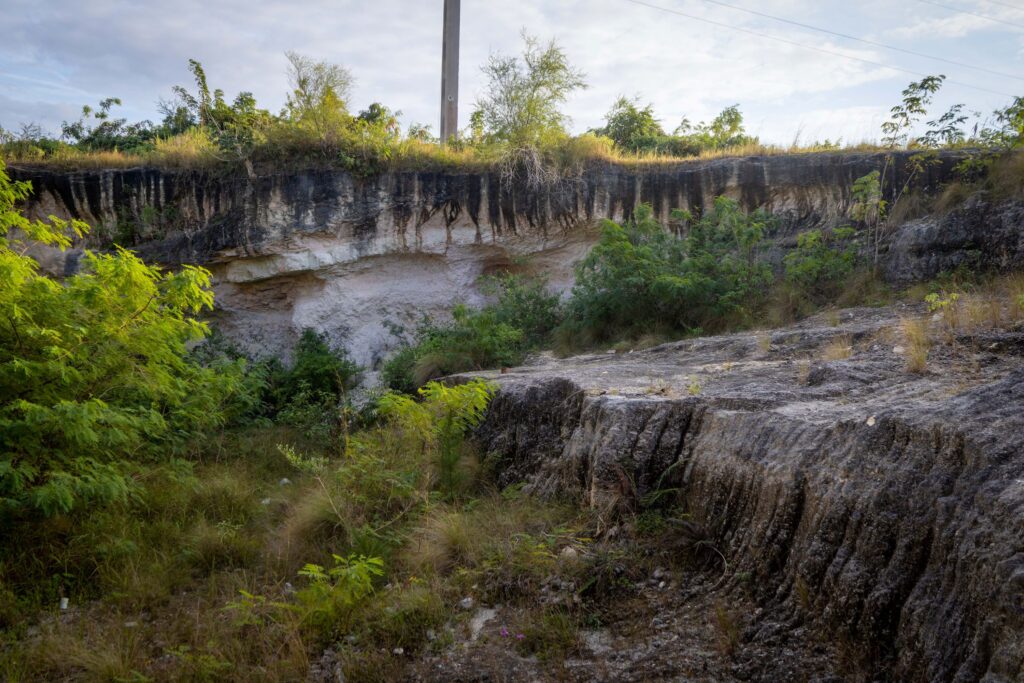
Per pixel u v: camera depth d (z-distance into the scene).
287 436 9.63
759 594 4.03
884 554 3.46
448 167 13.07
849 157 11.71
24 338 5.98
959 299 7.56
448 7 16.17
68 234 13.11
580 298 11.12
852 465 3.92
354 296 13.13
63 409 5.52
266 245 12.65
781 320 9.58
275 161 12.86
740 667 3.63
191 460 8.38
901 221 10.54
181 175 13.16
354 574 4.36
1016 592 2.62
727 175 12.42
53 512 5.83
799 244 10.73
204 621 4.69
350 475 6.29
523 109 13.39
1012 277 8.09
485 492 6.54
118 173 13.19
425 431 6.67
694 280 10.21
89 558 5.55
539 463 6.59
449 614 4.54
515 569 4.81
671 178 12.79
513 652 4.14
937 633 3.00
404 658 4.16
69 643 4.44
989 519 3.00
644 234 11.41
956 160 10.88
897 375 5.41
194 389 7.96
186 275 6.64
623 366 7.77
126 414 6.53
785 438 4.48
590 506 5.48
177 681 3.97
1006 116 10.55
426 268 13.41
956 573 3.04
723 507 4.65
